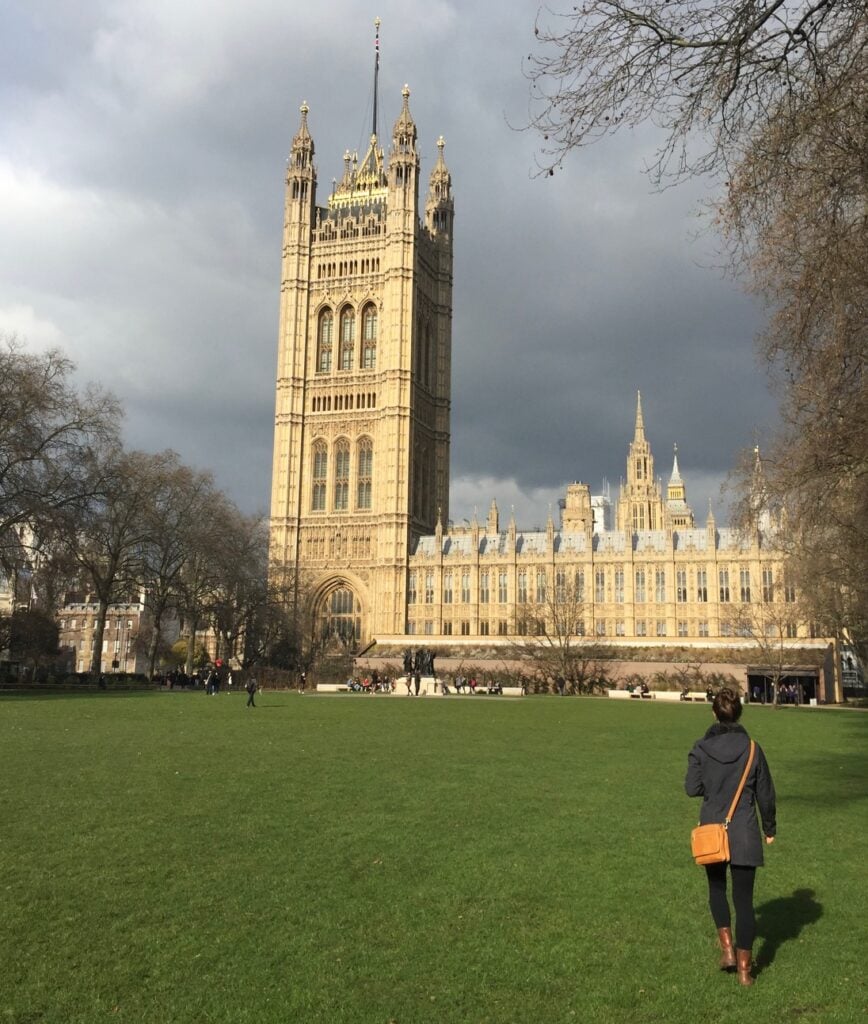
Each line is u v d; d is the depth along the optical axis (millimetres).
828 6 12969
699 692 105188
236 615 117125
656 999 9789
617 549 144875
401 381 156375
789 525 28438
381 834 16891
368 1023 9109
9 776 22812
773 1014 9461
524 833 17234
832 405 20125
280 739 33938
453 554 150500
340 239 165000
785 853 16094
